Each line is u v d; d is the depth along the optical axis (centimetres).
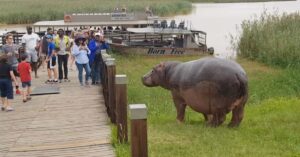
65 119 1330
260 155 937
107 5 6119
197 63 1188
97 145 1073
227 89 1126
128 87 1995
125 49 3016
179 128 1171
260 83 2044
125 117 1040
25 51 1805
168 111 1538
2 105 1463
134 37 3144
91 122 1283
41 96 1656
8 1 7606
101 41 1827
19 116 1387
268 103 1513
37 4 6656
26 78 1570
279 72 2302
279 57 2531
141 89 1948
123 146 1023
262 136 1080
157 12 6272
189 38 3120
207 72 1148
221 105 1145
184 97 1214
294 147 985
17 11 5838
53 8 5944
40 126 1266
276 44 2603
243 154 941
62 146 1080
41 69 2212
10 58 1683
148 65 2748
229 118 1302
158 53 3039
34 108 1480
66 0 7381
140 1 6962
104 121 1290
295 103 1455
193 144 1018
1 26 5488
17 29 5053
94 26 3359
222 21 5506
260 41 2783
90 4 6338
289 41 2577
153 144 1022
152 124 1252
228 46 3588
